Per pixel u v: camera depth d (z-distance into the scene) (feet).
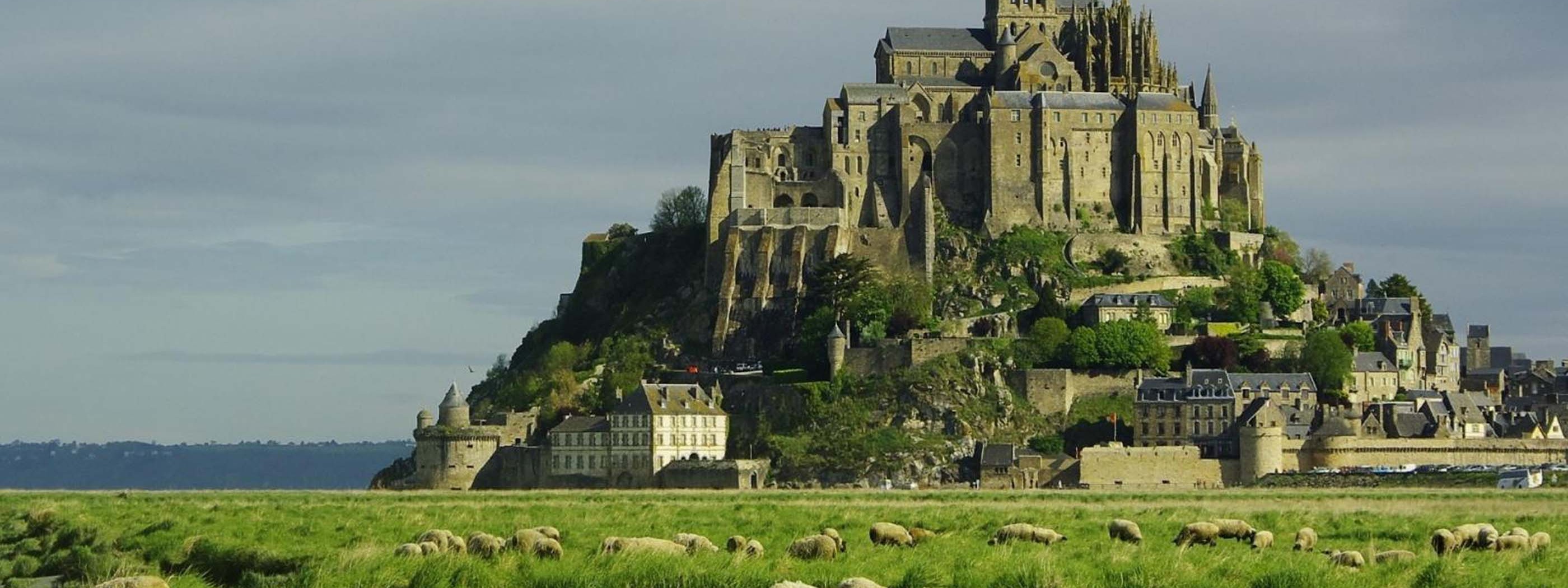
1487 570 615.57
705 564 597.52
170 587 626.64
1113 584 578.25
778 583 544.21
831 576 595.06
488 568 603.26
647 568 585.63
